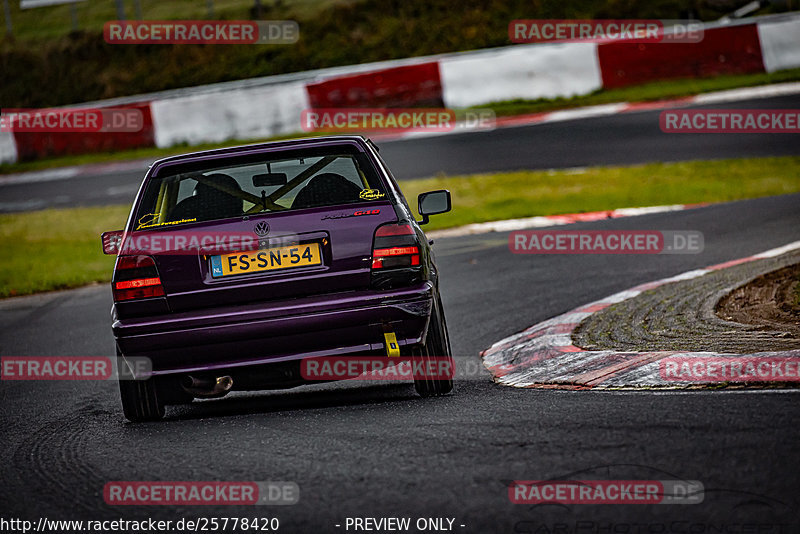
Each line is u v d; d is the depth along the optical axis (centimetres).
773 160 6806
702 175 6469
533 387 2044
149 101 9550
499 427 1606
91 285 4912
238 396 2394
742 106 8206
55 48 12694
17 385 2722
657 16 11481
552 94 9362
